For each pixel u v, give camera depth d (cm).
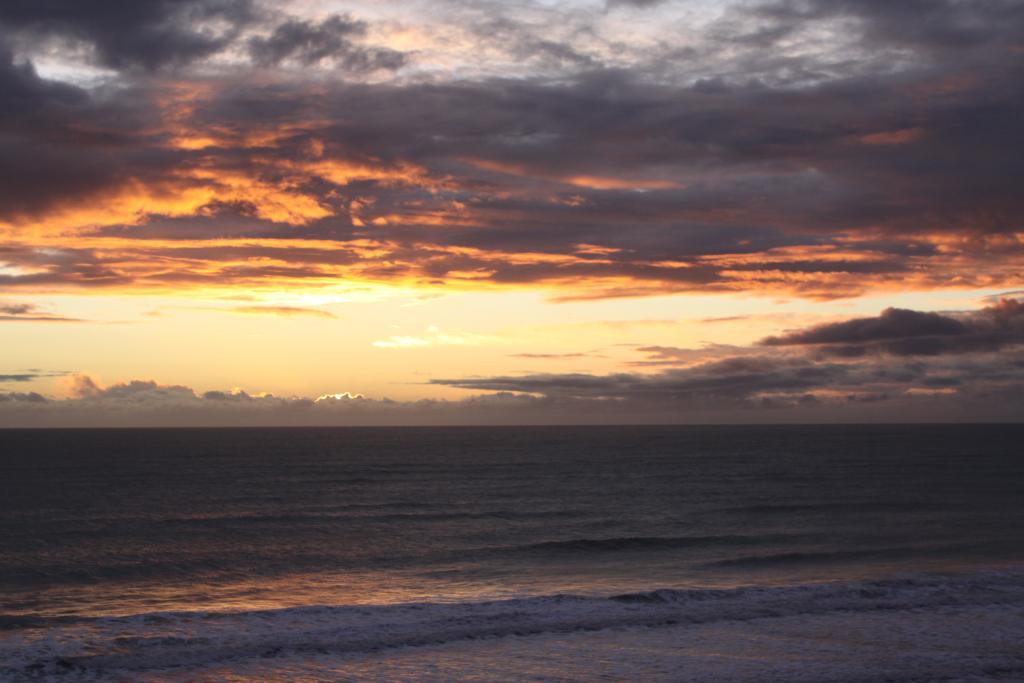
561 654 1812
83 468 10056
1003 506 5256
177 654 1803
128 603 2602
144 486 7525
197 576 3120
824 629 2009
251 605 2541
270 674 1673
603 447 16862
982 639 1911
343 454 14050
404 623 2069
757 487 7075
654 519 4888
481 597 2588
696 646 1867
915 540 3759
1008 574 2644
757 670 1681
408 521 4934
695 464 10756
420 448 16612
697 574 2964
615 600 2300
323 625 2045
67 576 3136
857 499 5834
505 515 5222
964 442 19250
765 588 2433
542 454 13912
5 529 4562
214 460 12056
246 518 5075
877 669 1683
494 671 1689
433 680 1628
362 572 3169
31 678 1633
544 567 3219
